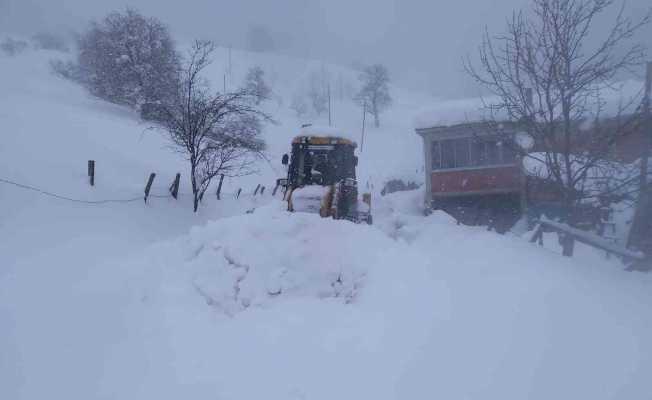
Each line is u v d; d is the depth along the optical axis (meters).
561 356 3.55
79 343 4.20
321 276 5.43
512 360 3.50
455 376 3.37
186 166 20.09
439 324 4.07
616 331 3.99
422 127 19.81
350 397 3.27
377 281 5.21
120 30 28.05
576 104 7.71
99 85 28.75
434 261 5.60
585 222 9.18
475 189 19.20
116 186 11.13
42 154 11.42
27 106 19.70
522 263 5.55
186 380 3.62
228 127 15.12
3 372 3.73
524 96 7.74
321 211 8.91
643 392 3.15
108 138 18.69
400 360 3.62
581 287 5.04
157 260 6.17
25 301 4.92
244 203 15.11
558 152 7.72
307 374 3.59
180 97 16.64
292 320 4.57
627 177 8.04
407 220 10.15
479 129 13.16
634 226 9.46
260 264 5.54
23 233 7.37
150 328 4.55
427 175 20.02
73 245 7.18
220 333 4.44
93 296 5.04
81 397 3.46
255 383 3.53
